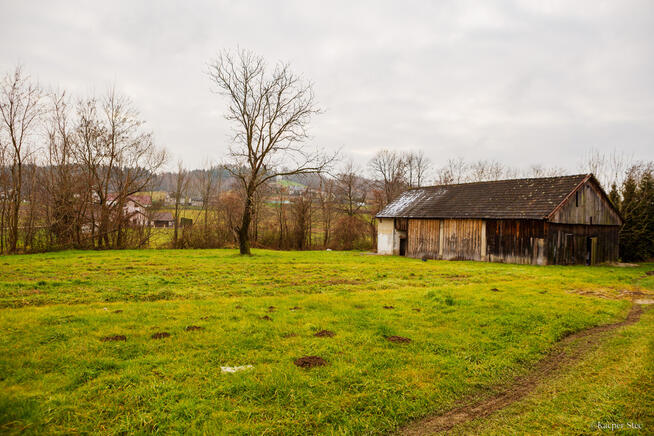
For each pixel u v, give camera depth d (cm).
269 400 537
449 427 500
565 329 927
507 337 842
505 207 2944
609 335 906
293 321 912
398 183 6131
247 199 3020
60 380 560
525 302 1190
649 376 650
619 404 555
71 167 3431
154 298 1220
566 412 537
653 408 543
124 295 1228
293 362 661
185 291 1338
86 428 450
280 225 5050
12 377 561
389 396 564
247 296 1295
